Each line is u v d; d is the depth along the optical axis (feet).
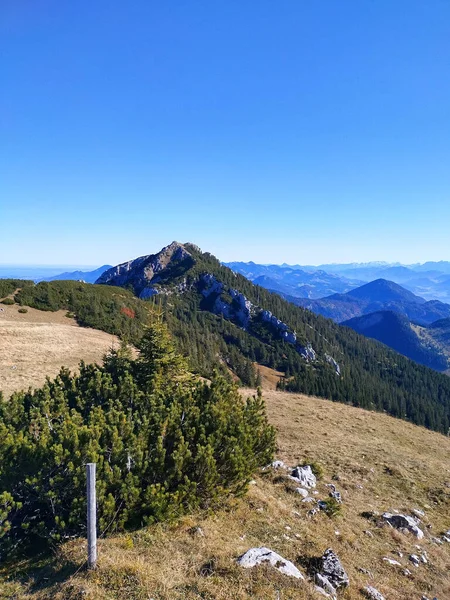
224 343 467.11
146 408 41.45
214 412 38.29
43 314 213.25
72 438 29.60
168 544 27.35
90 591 21.24
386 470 64.49
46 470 28.09
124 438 33.12
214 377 46.91
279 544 31.07
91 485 23.16
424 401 515.91
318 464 58.70
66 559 24.75
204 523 31.45
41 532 26.55
